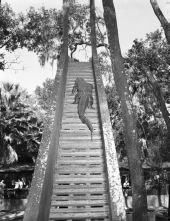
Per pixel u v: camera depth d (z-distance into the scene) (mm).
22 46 23250
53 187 11766
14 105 33312
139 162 13016
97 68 19375
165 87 25156
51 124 11609
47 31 25266
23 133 33562
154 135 27891
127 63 25984
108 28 15469
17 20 22688
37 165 9570
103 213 10836
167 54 24719
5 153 31562
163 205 35094
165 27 16453
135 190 12508
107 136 12625
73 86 18203
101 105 14891
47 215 10117
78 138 14227
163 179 26672
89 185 11859
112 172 10516
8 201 34062
